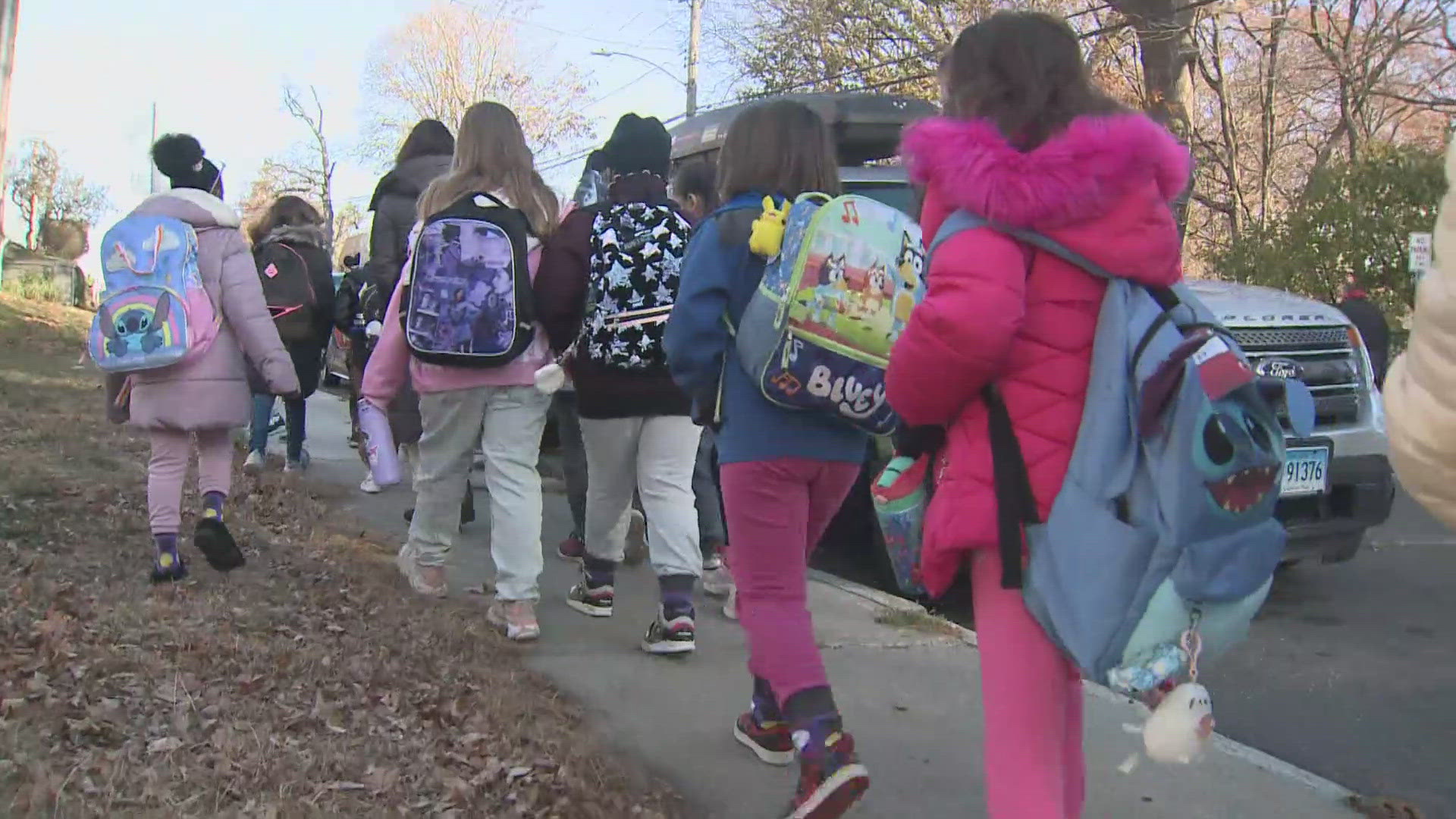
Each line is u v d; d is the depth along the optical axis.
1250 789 3.49
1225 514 2.08
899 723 3.88
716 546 5.37
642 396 4.36
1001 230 2.21
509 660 4.23
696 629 4.84
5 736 2.95
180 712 3.28
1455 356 1.67
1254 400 2.14
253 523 5.86
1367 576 7.05
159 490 4.62
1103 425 2.20
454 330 4.18
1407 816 3.36
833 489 3.24
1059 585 2.20
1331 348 6.07
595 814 3.01
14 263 25.12
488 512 6.94
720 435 3.21
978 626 2.40
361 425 4.72
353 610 4.52
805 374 2.97
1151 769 3.61
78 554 4.84
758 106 3.28
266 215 7.75
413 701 3.63
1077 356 2.26
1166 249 2.26
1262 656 5.37
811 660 3.06
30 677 3.38
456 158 4.38
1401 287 17.19
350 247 23.52
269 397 7.75
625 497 4.73
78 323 18.61
